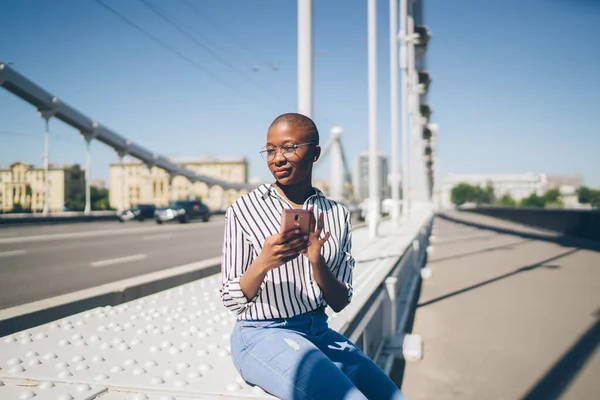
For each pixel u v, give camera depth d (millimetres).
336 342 1729
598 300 6969
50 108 38062
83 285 6625
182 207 30375
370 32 11000
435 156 48844
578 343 4836
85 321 2445
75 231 20047
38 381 1649
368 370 1630
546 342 4902
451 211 73562
